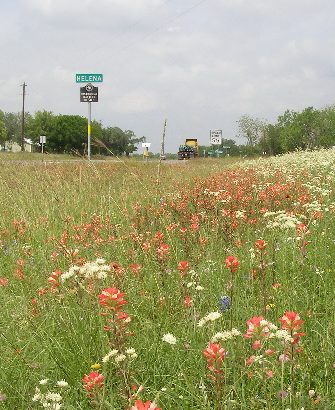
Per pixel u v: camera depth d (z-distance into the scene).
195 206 8.38
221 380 2.82
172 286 4.86
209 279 5.02
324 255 5.57
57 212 8.91
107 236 6.89
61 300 4.01
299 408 2.90
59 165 16.67
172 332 3.92
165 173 16.00
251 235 6.68
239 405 2.95
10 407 3.17
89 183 11.47
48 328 3.99
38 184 11.16
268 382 3.19
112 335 3.14
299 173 13.80
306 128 61.91
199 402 3.01
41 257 5.94
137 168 16.59
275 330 3.18
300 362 3.37
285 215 6.06
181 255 5.89
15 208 8.99
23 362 3.54
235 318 4.05
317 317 4.20
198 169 20.89
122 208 8.65
